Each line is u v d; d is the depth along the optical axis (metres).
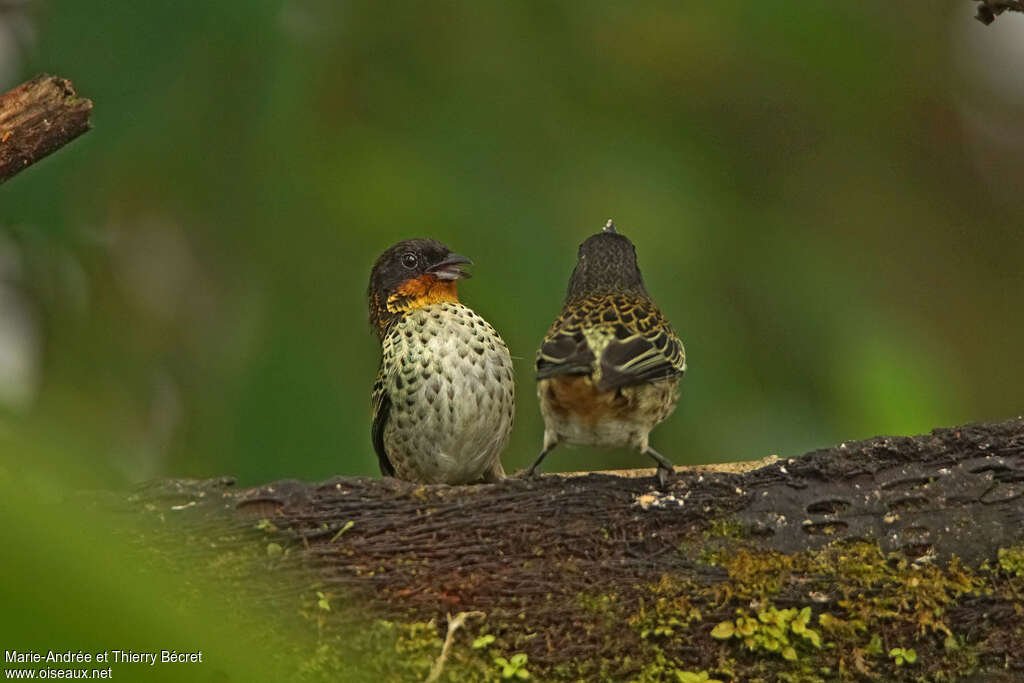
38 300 12.87
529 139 11.97
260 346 10.78
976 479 7.55
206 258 12.35
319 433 10.66
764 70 13.82
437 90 11.81
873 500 7.48
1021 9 8.38
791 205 14.77
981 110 17.73
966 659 7.21
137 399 12.77
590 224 11.76
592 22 12.58
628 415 7.99
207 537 7.21
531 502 7.45
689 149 13.27
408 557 7.29
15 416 9.36
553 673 7.12
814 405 11.96
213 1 9.97
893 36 14.95
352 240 11.05
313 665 6.99
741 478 7.58
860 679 7.20
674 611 7.19
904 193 16.75
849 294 12.50
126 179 11.33
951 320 16.66
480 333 10.61
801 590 7.26
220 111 10.62
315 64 11.24
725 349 11.80
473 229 11.33
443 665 7.08
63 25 9.66
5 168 7.40
